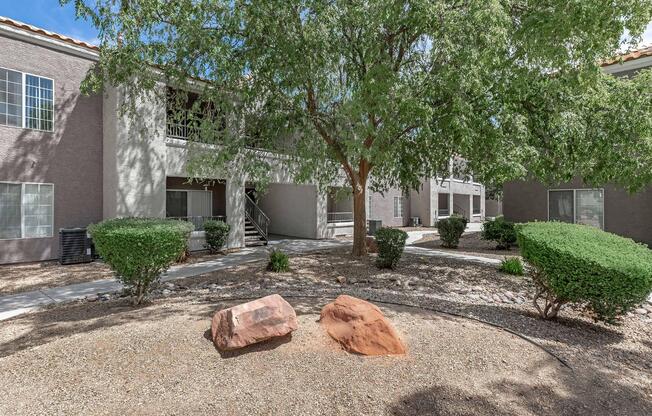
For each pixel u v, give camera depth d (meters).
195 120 9.64
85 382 3.35
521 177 9.41
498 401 3.20
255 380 3.36
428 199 27.22
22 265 10.52
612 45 6.78
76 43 11.51
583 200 14.08
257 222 17.38
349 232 20.23
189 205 14.91
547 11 6.43
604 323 5.34
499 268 9.99
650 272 4.55
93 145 11.98
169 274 9.14
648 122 7.93
